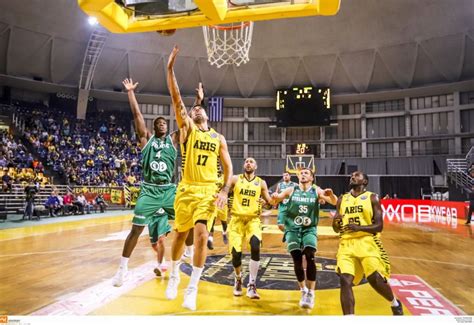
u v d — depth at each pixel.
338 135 30.53
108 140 26.62
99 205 18.39
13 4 21.97
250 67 29.67
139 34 26.73
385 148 28.95
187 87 30.69
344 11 25.53
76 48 25.67
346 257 3.17
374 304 3.77
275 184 29.11
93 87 28.47
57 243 7.92
